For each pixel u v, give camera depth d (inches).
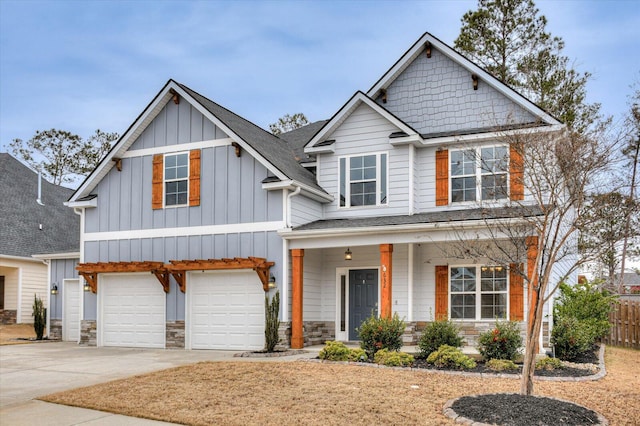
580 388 402.6
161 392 389.4
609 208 399.5
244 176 670.5
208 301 674.2
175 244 697.6
